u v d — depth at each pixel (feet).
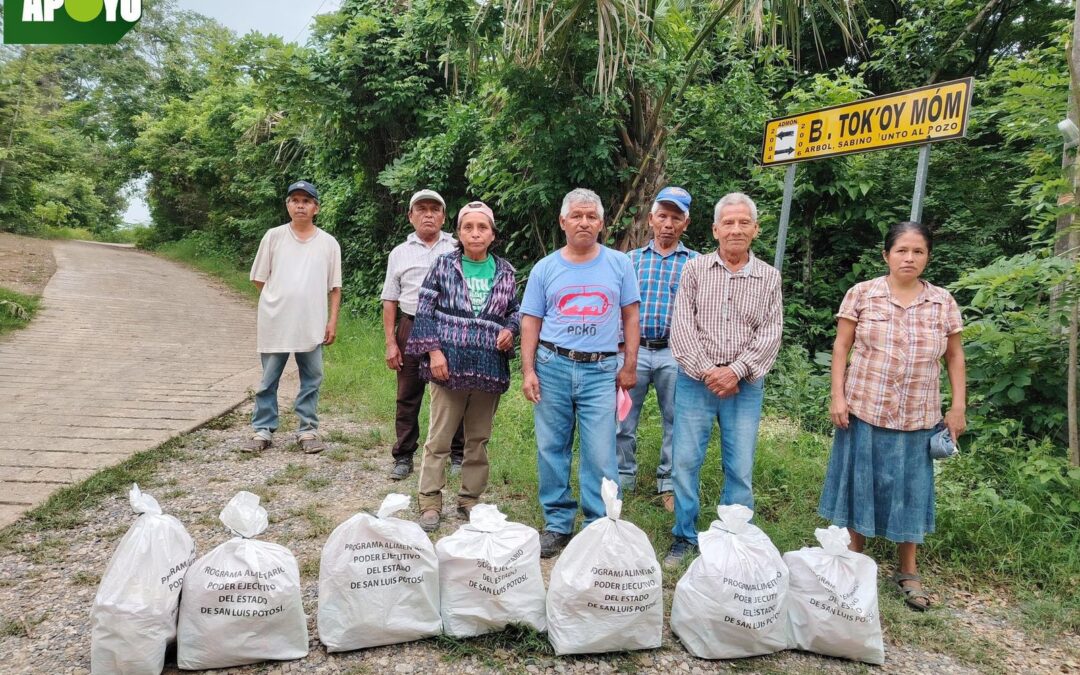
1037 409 12.25
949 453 8.39
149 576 6.38
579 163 19.30
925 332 8.53
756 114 20.63
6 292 28.35
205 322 30.58
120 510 10.44
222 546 6.73
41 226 74.38
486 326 9.71
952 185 20.70
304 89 29.55
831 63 29.73
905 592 8.69
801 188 19.16
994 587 9.11
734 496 9.02
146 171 78.07
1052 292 12.41
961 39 22.85
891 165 20.07
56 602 7.73
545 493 9.50
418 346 9.70
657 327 11.30
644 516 10.62
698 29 20.29
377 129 32.45
